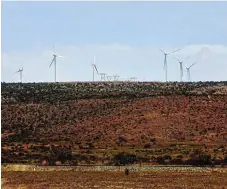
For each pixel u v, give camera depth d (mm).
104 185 195125
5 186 193000
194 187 190125
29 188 187875
